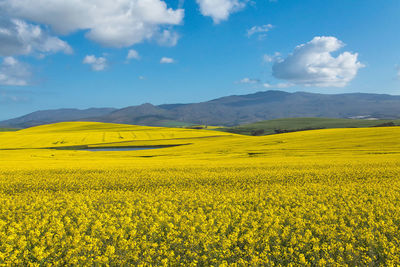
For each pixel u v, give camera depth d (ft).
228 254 26.48
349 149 153.69
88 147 304.50
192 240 28.91
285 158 134.00
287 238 30.12
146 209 44.14
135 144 321.52
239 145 213.25
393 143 161.89
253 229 31.89
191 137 399.03
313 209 39.70
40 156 188.65
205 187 67.00
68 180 78.18
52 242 29.07
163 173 89.04
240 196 51.55
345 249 27.73
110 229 31.63
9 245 27.55
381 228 31.76
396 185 60.29
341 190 56.03
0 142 331.77
